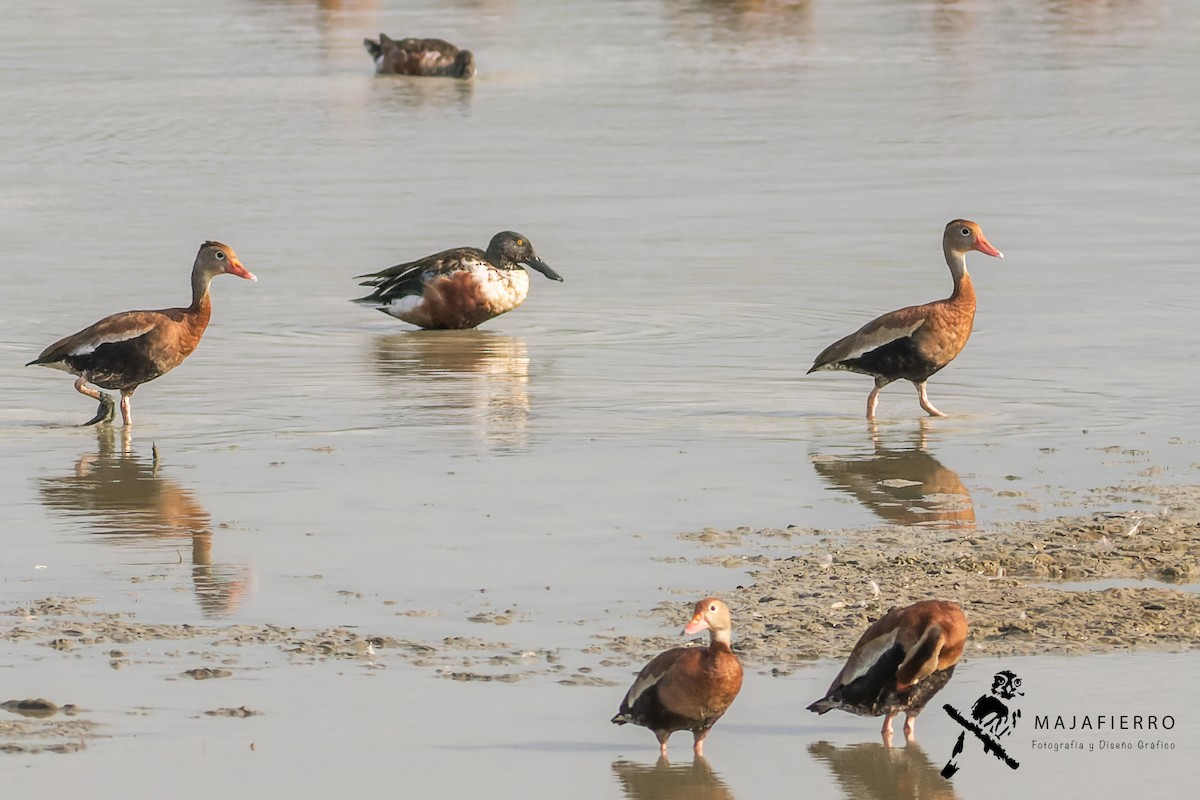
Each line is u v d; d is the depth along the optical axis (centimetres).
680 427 1780
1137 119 4128
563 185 3428
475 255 2309
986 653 1144
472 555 1359
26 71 5038
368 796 955
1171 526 1406
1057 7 6328
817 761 1011
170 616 1220
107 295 2495
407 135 4047
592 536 1407
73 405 1894
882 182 3425
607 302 2458
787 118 4203
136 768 983
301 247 2872
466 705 1073
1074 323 2267
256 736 1027
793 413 1839
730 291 2514
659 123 4153
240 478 1588
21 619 1209
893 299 2452
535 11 6494
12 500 1518
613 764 1001
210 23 6216
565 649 1159
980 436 1731
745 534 1409
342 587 1284
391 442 1722
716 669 985
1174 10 6209
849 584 1272
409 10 6581
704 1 6588
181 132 4081
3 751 1002
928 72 4888
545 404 1891
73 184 3475
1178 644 1159
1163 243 2812
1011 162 3625
